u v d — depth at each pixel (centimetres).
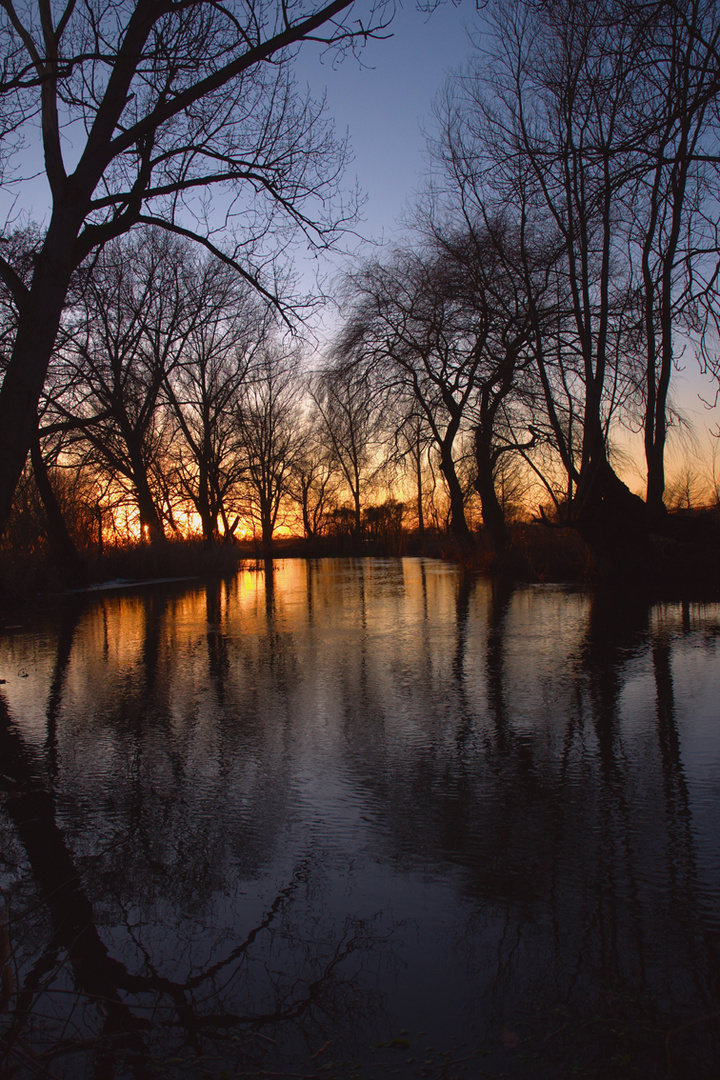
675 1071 227
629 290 1283
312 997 268
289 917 319
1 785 485
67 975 287
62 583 2023
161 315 2369
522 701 655
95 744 572
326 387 2561
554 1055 236
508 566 2127
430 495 4772
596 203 773
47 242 554
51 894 327
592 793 439
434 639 1025
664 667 761
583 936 297
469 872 350
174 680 810
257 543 5347
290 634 1134
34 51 642
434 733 573
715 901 318
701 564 1520
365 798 446
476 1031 249
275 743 563
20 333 540
